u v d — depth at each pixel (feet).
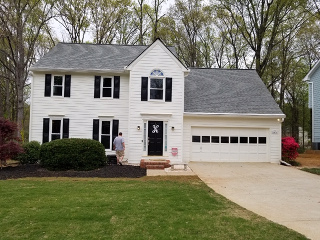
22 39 72.90
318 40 94.38
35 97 55.36
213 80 68.03
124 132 56.49
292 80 108.58
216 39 116.57
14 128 45.03
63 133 55.47
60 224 19.15
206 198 27.09
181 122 53.72
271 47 90.22
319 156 70.74
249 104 59.21
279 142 57.47
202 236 17.34
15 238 16.79
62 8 89.66
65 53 62.39
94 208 22.89
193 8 106.52
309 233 18.40
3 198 25.95
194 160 56.85
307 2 77.66
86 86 56.59
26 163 49.90
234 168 49.14
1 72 92.89
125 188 31.24
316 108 73.61
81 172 42.57
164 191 29.73
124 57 62.80
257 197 28.76
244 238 17.17
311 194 30.40
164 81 53.78
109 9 99.60
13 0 65.51
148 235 17.39
